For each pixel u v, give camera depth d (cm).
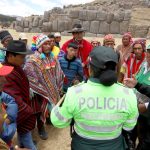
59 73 543
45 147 521
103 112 266
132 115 277
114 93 271
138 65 556
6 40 502
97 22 2506
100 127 269
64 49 638
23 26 2912
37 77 507
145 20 2544
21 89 407
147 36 2320
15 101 391
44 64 516
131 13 2581
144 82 419
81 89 271
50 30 2653
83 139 275
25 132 427
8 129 317
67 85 588
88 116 267
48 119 599
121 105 270
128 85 375
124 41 592
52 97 523
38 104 519
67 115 273
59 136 561
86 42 640
